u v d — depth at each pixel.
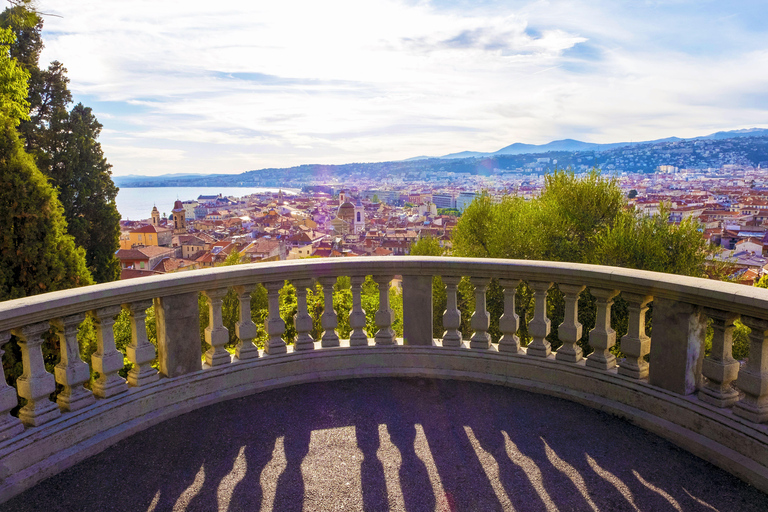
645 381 3.27
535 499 2.49
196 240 128.12
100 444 2.96
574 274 3.51
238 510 2.41
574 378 3.61
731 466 2.66
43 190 16.14
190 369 3.56
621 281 3.24
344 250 112.44
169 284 3.33
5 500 2.49
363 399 3.66
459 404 3.56
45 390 2.79
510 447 2.98
